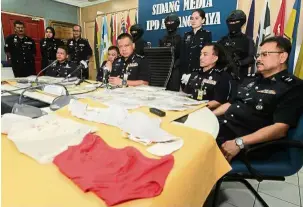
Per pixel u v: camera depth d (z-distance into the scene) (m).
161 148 0.63
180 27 3.49
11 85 1.94
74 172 0.48
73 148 0.59
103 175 0.46
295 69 2.52
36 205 0.39
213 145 0.70
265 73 1.30
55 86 1.52
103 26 4.61
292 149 1.06
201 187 0.61
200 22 2.79
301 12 2.53
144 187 0.44
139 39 3.29
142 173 0.47
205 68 1.71
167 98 1.36
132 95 1.45
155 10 3.75
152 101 1.26
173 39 2.96
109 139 0.70
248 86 1.36
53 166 0.52
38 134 0.68
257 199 1.43
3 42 4.20
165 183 0.46
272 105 1.20
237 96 1.41
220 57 1.71
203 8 3.23
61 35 5.12
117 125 0.83
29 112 0.95
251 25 2.82
